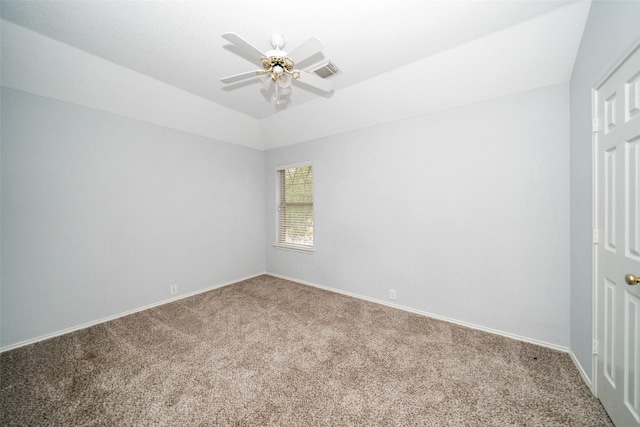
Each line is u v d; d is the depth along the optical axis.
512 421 1.32
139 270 2.81
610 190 1.33
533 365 1.77
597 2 1.44
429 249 2.59
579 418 1.33
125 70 2.29
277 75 1.69
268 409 1.41
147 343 2.11
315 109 3.08
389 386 1.58
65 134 2.31
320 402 1.46
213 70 2.31
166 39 1.87
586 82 1.59
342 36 1.83
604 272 1.39
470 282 2.36
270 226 4.23
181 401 1.47
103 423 1.33
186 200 3.24
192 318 2.59
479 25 1.73
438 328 2.34
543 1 1.53
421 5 1.55
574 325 1.80
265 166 4.29
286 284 3.73
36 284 2.17
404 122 2.73
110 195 2.59
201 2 1.51
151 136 2.90
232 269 3.80
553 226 1.97
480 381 1.62
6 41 1.80
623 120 1.21
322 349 2.01
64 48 1.96
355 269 3.18
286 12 1.59
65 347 2.05
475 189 2.31
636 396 1.12
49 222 2.23
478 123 2.28
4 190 2.03
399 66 2.25
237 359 1.88
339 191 3.30
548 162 1.98
